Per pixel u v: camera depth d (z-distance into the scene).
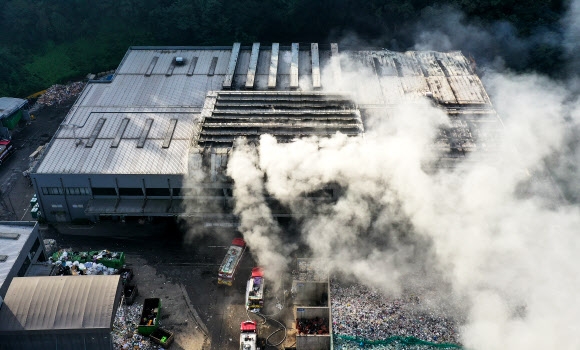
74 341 56.47
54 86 106.31
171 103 85.88
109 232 76.38
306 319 63.34
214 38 112.50
